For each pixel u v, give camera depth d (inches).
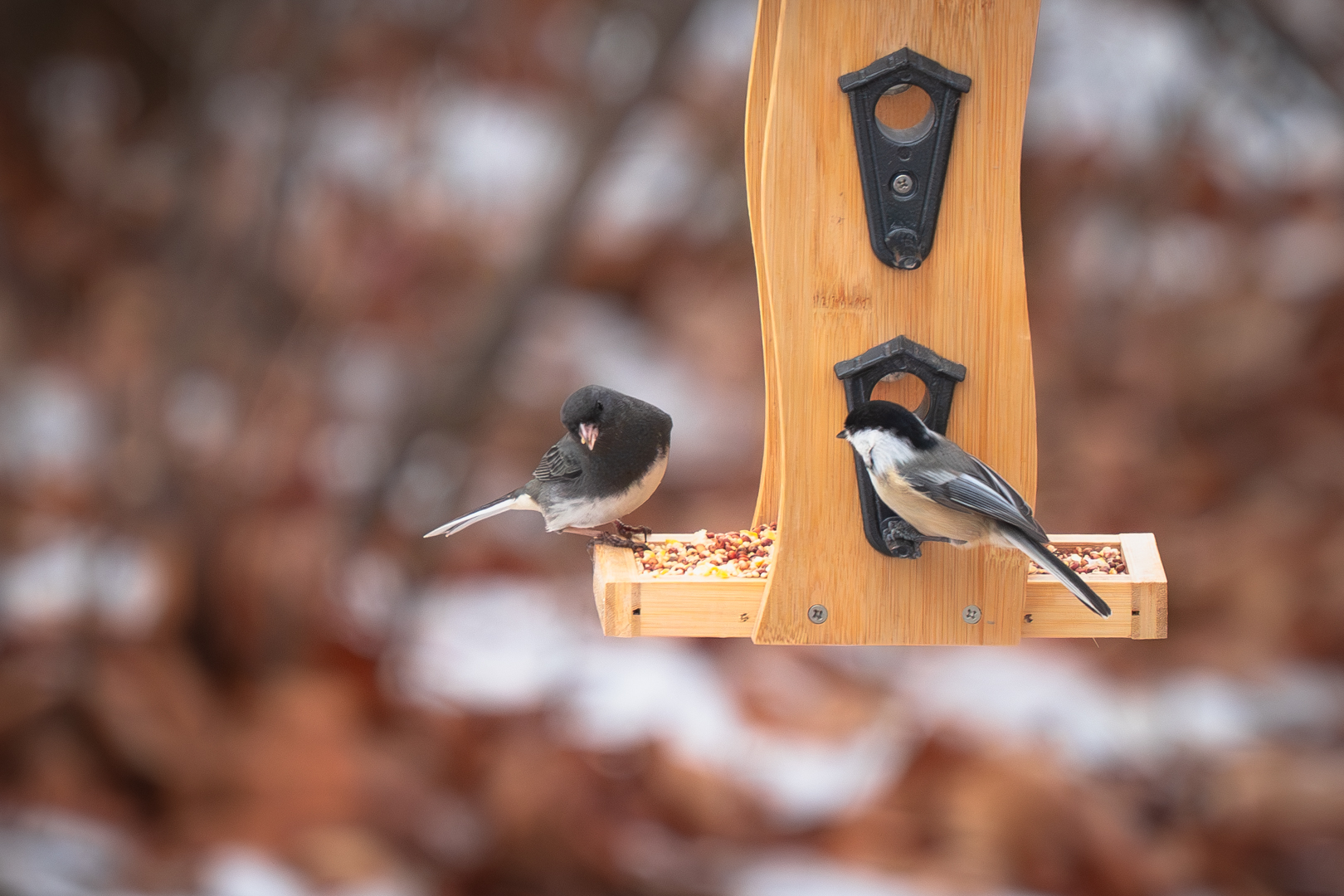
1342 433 538.6
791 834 382.9
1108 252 607.2
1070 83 645.9
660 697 431.5
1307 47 586.9
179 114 643.5
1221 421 550.6
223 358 530.6
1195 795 392.8
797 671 441.4
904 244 251.6
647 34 629.9
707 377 592.1
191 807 397.4
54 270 619.5
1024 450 256.7
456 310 590.6
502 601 488.1
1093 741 410.9
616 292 631.2
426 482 511.2
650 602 269.7
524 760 404.5
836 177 253.3
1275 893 369.1
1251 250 601.3
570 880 375.6
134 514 475.8
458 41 697.6
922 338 255.8
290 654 448.8
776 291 255.9
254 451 498.0
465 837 387.5
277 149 551.5
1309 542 491.2
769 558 289.0
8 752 407.8
